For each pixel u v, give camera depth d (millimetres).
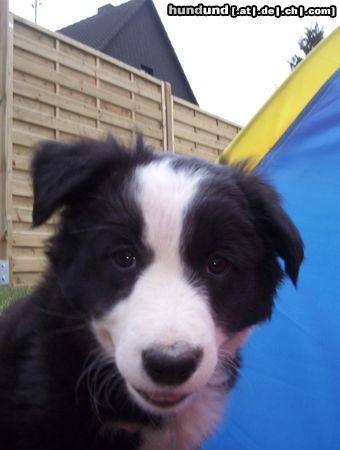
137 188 246
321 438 338
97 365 253
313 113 444
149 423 265
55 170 262
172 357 201
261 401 366
